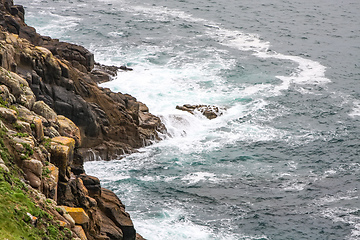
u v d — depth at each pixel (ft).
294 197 167.53
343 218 156.76
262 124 217.77
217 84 250.78
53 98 166.40
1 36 148.56
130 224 111.14
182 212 155.22
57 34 303.07
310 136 209.56
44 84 161.89
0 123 87.71
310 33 342.85
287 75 269.03
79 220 91.09
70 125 118.21
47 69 162.30
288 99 241.14
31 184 85.30
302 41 326.03
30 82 145.07
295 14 384.88
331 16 383.86
